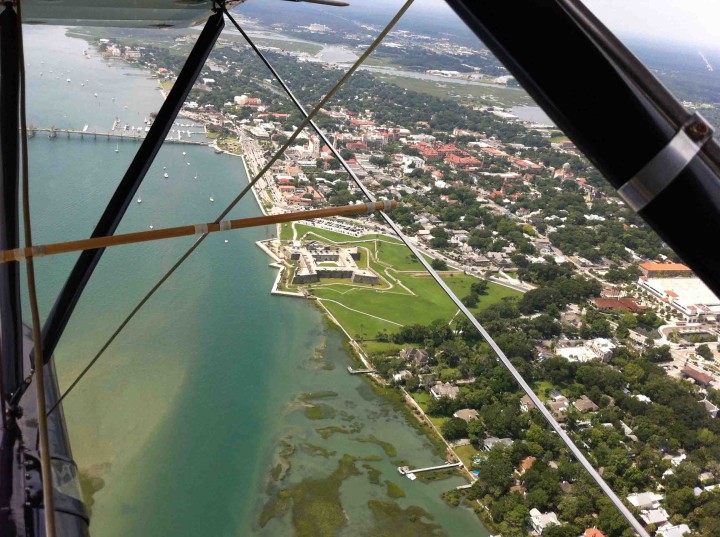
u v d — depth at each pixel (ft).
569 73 3.78
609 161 3.93
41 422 5.30
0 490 7.52
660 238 4.01
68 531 7.73
